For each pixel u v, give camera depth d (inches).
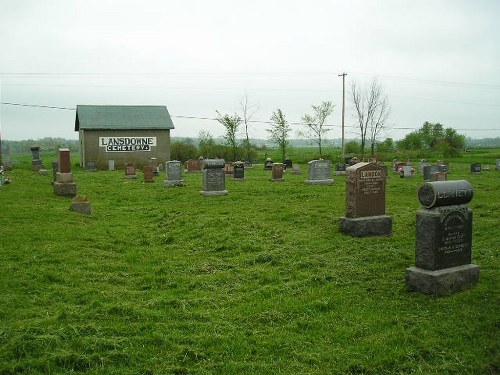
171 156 2117.4
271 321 259.6
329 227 493.0
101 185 1034.7
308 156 2413.9
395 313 266.7
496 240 424.2
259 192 823.1
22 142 4200.3
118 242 450.0
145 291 309.3
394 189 894.4
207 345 230.7
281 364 213.6
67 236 452.4
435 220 289.9
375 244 419.8
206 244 440.8
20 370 201.5
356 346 228.8
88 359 209.5
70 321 249.0
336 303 283.9
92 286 313.7
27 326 236.2
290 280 331.0
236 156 2172.7
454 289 292.7
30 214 560.4
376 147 2714.1
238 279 336.8
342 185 950.4
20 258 370.6
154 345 227.9
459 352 221.5
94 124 1841.8
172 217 586.2
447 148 2363.4
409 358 217.3
